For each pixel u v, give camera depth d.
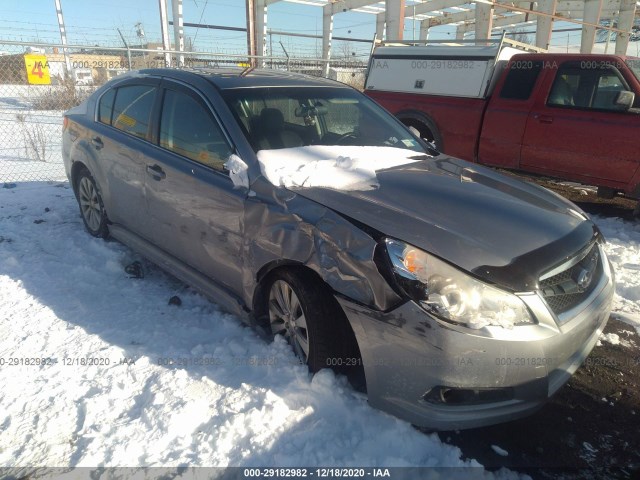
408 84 8.09
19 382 2.82
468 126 7.26
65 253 4.61
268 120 3.39
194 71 3.87
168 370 2.91
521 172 6.99
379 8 21.00
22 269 4.24
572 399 2.86
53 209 5.89
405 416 2.36
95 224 4.84
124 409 2.63
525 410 2.34
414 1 19.28
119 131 4.19
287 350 2.91
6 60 14.91
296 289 2.70
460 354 2.17
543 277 2.35
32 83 13.15
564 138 6.29
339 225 2.50
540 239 2.55
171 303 3.69
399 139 3.95
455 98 7.42
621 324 3.71
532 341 2.21
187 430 2.48
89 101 4.86
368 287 2.36
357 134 3.80
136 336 3.27
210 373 2.88
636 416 2.73
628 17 19.11
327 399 2.60
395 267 2.29
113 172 4.19
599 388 2.96
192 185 3.29
